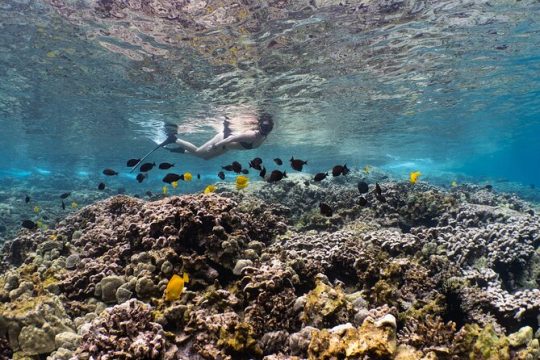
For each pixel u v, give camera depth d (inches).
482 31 494.3
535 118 1222.3
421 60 584.1
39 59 535.5
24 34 453.7
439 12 432.1
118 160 1633.9
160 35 447.2
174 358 138.8
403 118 1002.1
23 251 349.4
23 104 785.6
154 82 617.6
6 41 474.6
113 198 387.9
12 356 169.0
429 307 195.3
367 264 227.0
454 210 434.9
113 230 299.4
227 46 477.7
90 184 1435.8
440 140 1451.8
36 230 408.5
